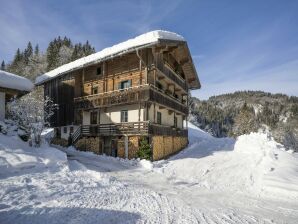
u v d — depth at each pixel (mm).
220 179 16125
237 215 9047
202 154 23531
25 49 100500
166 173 17312
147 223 7359
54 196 9148
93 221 7070
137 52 21219
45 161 13836
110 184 12156
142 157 20406
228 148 25766
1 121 17766
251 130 53719
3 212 7152
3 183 10109
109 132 22984
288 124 93812
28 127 17531
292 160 19547
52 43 95125
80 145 25750
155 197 10664
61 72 27797
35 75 70500
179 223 7598
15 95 20578
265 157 19922
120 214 7910
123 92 21922
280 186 13789
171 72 25594
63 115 29141
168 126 24500
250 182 15492
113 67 24984
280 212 9891
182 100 32000
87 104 25047
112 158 21125
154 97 21156
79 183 11508
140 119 21984
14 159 12750
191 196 11836
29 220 6750
